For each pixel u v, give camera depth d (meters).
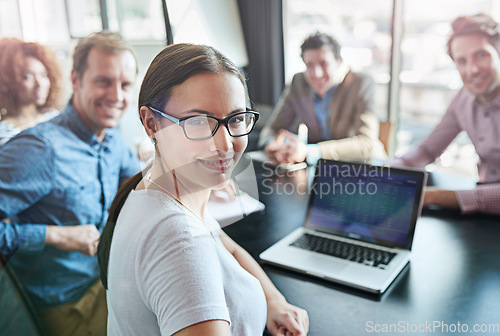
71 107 0.99
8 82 0.99
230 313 0.54
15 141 0.98
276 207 1.18
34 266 0.82
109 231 0.53
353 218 1.00
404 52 3.07
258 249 0.97
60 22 1.06
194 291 0.44
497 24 1.42
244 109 0.49
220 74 0.47
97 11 1.07
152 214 0.48
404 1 2.96
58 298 0.79
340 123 1.91
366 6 3.07
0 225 0.90
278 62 3.29
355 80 1.92
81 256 0.86
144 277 0.46
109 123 0.99
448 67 2.92
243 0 2.98
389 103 3.20
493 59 1.43
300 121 2.02
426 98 3.14
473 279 0.83
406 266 0.89
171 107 0.47
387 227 0.96
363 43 3.15
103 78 0.97
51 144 0.97
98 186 0.98
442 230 1.06
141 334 0.49
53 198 0.97
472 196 1.15
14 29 1.04
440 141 1.64
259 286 0.62
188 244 0.46
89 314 0.75
